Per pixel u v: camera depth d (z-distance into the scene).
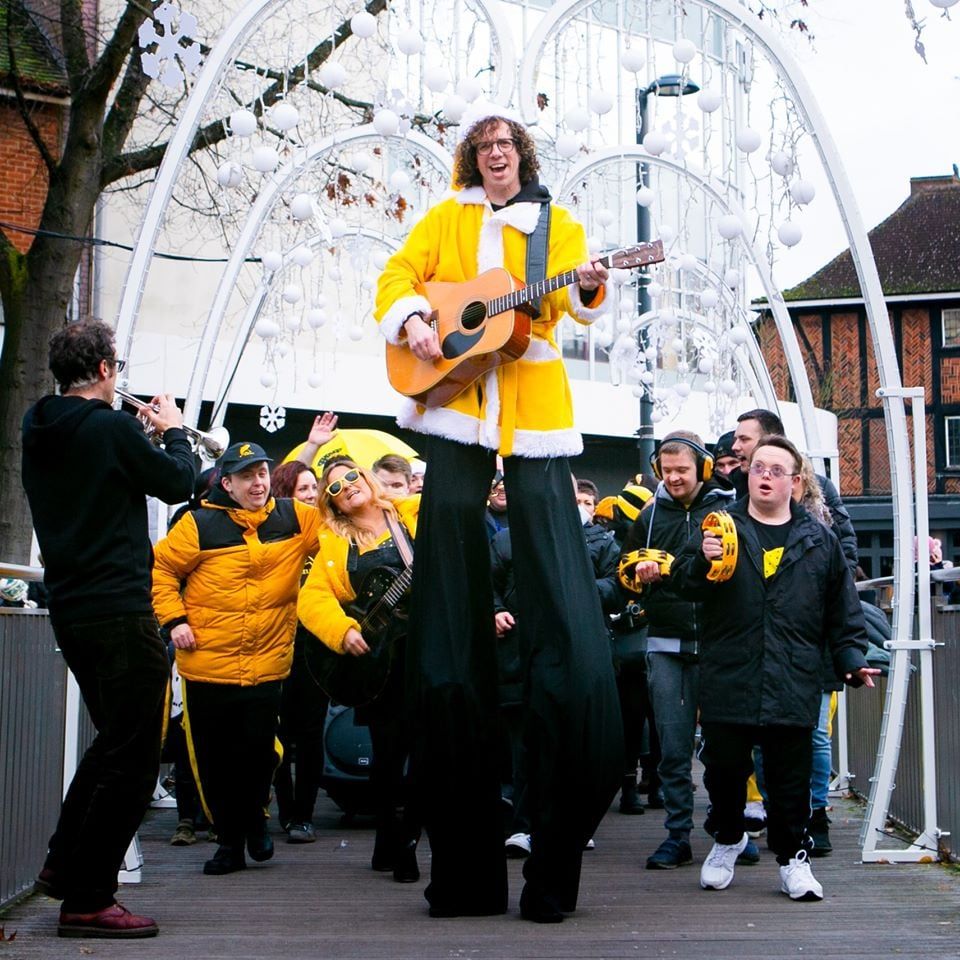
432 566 4.82
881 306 6.56
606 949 4.41
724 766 5.53
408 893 5.61
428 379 4.77
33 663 5.56
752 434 6.72
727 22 6.79
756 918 4.96
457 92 7.16
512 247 4.82
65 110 17.91
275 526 6.31
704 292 10.80
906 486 6.50
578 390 21.45
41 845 5.75
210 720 6.25
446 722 4.77
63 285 13.16
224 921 5.00
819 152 6.64
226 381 11.55
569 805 4.77
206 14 12.67
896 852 6.35
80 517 4.76
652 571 6.06
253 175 13.30
